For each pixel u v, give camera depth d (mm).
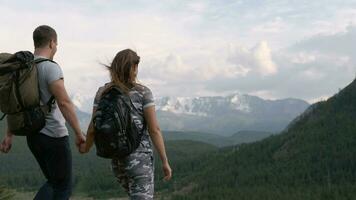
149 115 4590
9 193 9547
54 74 4684
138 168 4562
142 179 4586
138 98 4586
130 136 4480
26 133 4715
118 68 4586
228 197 121562
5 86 4566
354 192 107875
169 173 4609
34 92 4621
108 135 4410
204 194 128125
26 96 4590
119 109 4457
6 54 4758
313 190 117375
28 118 4621
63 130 4852
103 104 4512
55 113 4809
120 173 4672
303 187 128375
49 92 4723
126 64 4586
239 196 120562
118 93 4527
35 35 4859
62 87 4703
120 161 4590
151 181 4645
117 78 4598
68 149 4895
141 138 4586
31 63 4648
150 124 4602
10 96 4578
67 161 4879
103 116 4469
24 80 4598
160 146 4598
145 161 4605
